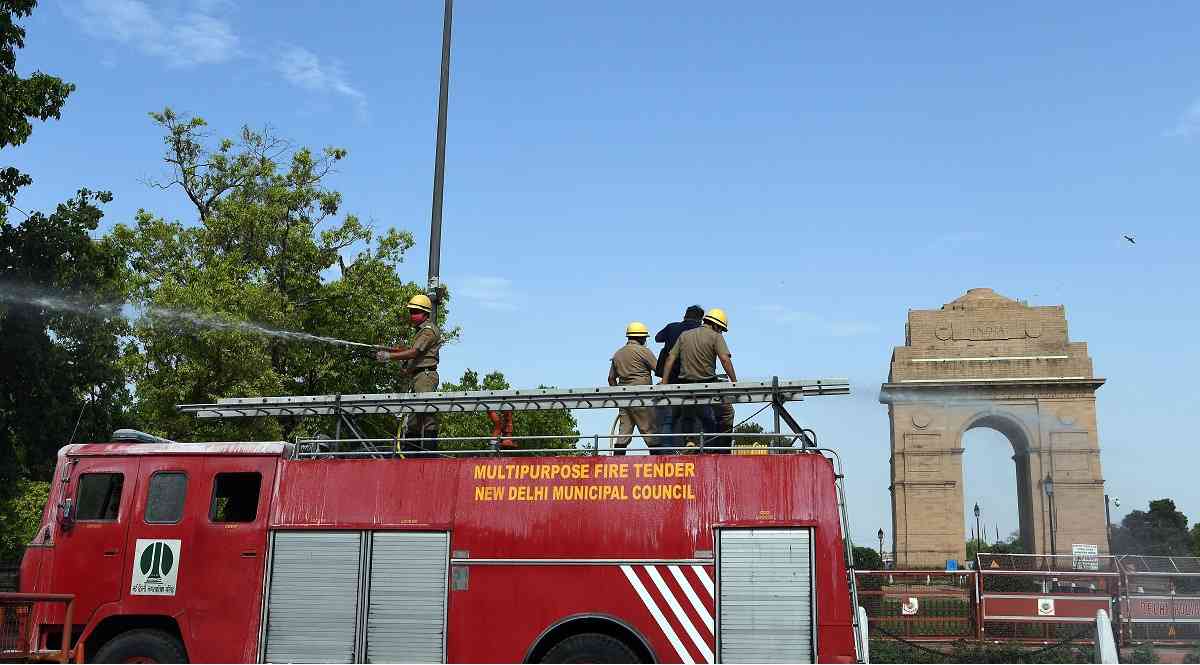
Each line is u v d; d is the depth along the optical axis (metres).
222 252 30.61
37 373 25.88
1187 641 21.45
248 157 34.59
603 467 11.12
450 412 12.55
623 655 10.62
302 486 11.66
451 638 10.88
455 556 11.08
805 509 10.69
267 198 31.47
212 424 25.91
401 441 11.78
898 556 54.66
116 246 30.00
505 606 10.87
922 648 19.34
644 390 11.66
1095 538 52.78
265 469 11.80
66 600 11.10
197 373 25.53
